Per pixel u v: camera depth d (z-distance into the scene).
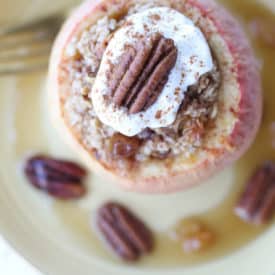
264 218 0.35
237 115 0.31
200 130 0.30
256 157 0.35
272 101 0.35
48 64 0.36
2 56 0.35
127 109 0.29
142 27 0.29
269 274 0.34
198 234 0.35
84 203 0.35
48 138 0.36
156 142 0.30
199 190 0.35
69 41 0.31
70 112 0.31
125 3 0.31
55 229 0.35
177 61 0.29
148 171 0.31
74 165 0.35
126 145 0.30
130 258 0.35
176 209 0.35
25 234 0.35
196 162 0.31
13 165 0.36
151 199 0.35
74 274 0.35
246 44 0.33
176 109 0.29
